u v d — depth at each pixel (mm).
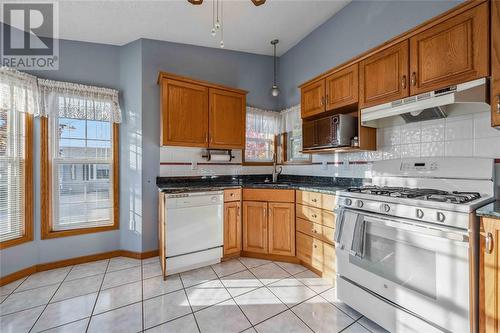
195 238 2445
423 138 1947
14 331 1565
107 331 1564
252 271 2426
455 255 1242
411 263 1424
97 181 2857
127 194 2906
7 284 2217
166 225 2303
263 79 3596
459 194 1533
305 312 1765
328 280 2217
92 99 2740
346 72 2229
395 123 2137
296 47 3312
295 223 2549
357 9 2469
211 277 2305
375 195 1616
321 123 2455
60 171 2674
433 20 1580
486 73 1359
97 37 2775
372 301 1607
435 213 1310
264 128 3553
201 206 2480
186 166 3062
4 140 2293
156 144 2918
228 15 2600
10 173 2336
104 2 2262
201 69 3205
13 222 2359
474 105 1570
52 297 1974
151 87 2910
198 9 2459
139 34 2807
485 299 1189
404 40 1769
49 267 2541
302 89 2752
